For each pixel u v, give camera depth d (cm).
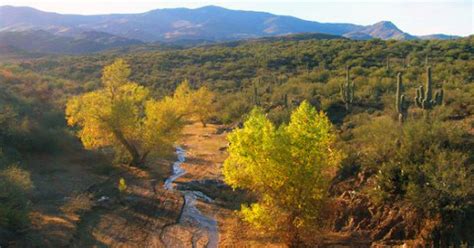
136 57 8325
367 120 2477
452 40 6228
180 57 8162
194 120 4597
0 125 2414
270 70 6334
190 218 1766
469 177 1335
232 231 1628
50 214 1655
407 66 4669
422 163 1470
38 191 1914
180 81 6284
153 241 1524
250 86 5516
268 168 1335
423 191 1353
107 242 1484
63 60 8356
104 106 2433
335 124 2823
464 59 4800
